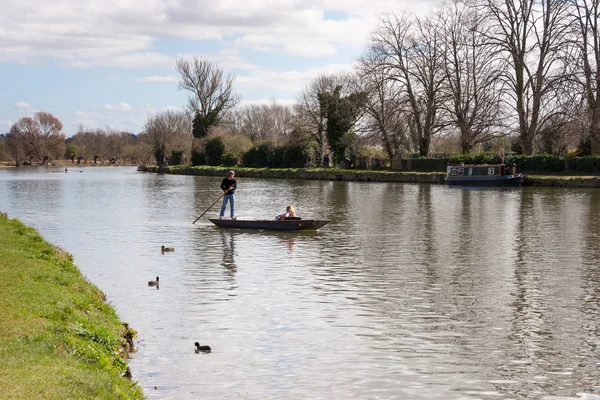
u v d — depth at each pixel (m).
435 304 14.05
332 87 77.06
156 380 9.48
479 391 9.24
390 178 66.25
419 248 21.53
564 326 12.41
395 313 13.31
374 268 18.09
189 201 41.41
